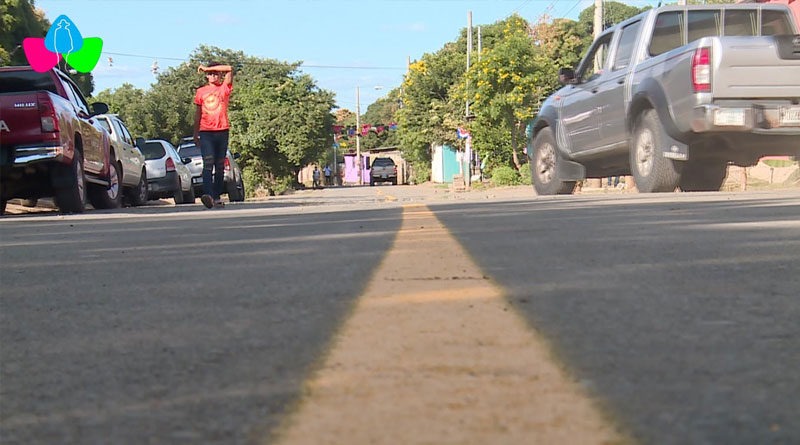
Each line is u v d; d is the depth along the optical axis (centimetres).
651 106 855
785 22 894
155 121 4653
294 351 132
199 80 4991
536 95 2584
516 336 136
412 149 5322
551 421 88
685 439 82
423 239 347
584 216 469
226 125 1028
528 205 632
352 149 9275
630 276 215
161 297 210
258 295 202
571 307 167
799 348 129
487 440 82
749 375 111
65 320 183
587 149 1002
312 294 197
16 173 904
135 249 375
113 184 1209
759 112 770
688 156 812
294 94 3931
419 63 4616
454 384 105
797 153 830
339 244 340
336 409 95
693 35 891
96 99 4791
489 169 3011
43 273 288
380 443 81
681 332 142
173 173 1666
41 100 880
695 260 251
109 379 123
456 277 215
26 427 99
